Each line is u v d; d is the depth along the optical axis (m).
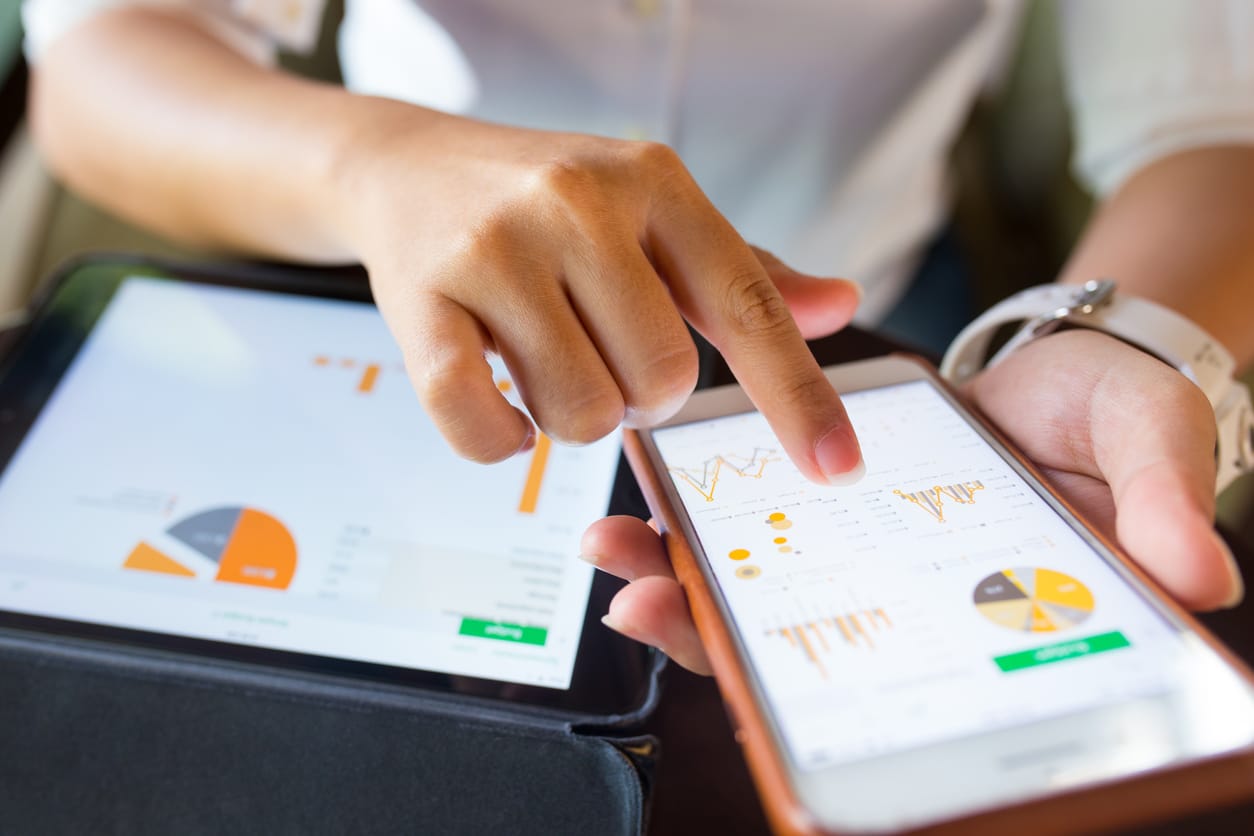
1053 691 0.29
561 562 0.41
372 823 0.34
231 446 0.46
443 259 0.35
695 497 0.38
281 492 0.44
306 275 0.54
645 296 0.34
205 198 0.56
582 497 0.43
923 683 0.30
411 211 0.39
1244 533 0.84
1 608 0.40
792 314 0.39
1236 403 0.42
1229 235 0.56
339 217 0.46
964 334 0.47
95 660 0.39
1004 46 0.84
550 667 0.38
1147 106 0.66
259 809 0.35
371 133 0.46
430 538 0.42
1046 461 0.40
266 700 0.37
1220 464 0.42
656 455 0.40
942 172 0.88
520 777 0.35
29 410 0.48
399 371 0.49
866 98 0.74
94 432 0.47
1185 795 0.26
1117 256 0.58
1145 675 0.29
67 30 0.68
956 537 0.35
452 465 0.45
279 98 0.54
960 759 0.28
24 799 0.36
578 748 0.36
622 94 0.75
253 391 0.48
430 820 0.34
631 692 0.37
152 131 0.58
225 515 0.43
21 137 1.03
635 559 0.36
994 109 0.90
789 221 0.82
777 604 0.33
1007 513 0.36
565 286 0.35
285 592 0.40
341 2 0.92
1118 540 0.33
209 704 0.38
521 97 0.77
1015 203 0.89
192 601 0.40
